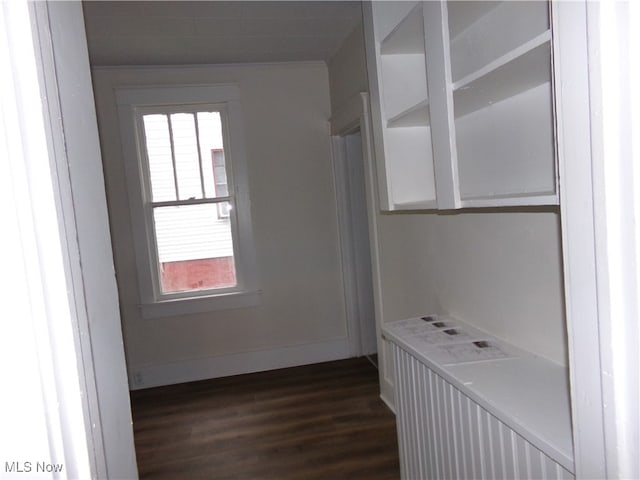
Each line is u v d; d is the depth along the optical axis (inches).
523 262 58.4
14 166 19.9
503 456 45.0
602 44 22.2
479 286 69.7
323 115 150.4
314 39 127.0
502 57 41.2
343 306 156.6
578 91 24.3
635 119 21.4
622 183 22.3
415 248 93.3
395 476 89.0
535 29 48.2
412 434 68.3
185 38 118.7
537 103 50.2
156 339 144.8
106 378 29.3
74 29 29.0
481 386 49.6
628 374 23.3
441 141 54.9
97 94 136.1
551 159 48.2
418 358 61.9
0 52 19.8
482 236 67.6
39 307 20.7
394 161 75.3
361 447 100.2
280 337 152.7
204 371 147.9
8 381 20.0
